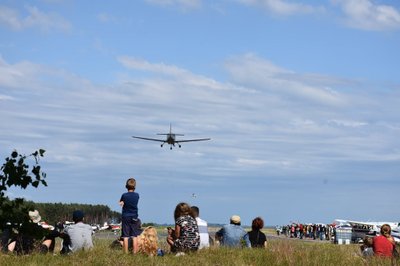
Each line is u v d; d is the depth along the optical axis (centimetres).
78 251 1614
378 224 6994
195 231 1728
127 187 1822
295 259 1523
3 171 1933
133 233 1802
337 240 5916
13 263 1436
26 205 1902
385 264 1513
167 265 1430
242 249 1802
